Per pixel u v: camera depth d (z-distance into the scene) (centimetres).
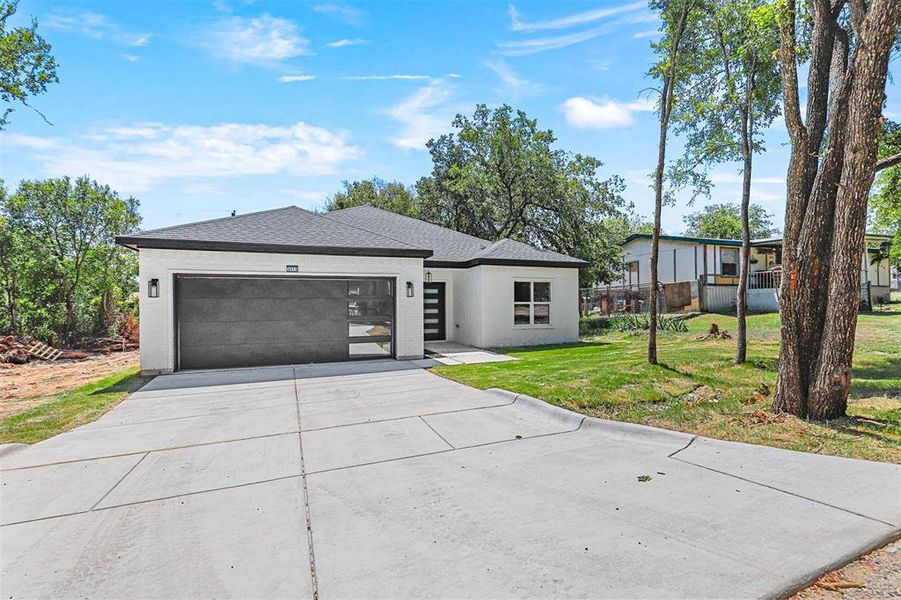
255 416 607
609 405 628
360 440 500
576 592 228
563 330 1484
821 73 556
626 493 346
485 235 2445
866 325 1513
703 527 290
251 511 330
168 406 669
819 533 278
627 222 3125
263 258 1012
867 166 485
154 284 938
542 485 366
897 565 245
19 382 988
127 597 233
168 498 355
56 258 1867
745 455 418
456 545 277
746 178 917
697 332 1572
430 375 905
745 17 812
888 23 458
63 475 405
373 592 233
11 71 1320
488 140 2161
